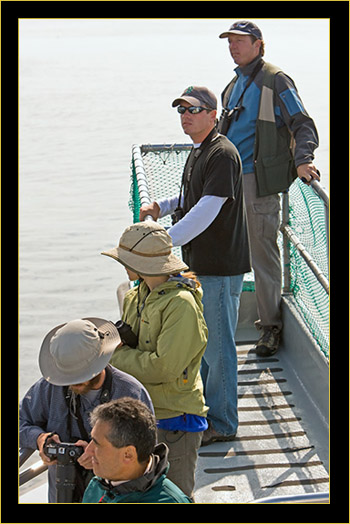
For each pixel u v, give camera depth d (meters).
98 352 3.24
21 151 34.47
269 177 5.64
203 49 94.94
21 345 14.22
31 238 21.28
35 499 4.24
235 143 5.76
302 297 5.82
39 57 94.94
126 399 2.75
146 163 6.54
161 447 2.83
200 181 4.66
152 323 3.71
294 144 5.63
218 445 4.94
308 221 5.48
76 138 37.53
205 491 4.51
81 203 24.86
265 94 5.59
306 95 39.59
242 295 6.30
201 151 4.68
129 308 3.92
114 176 29.02
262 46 5.70
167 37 125.62
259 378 5.67
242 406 5.34
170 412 3.73
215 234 4.66
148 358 3.67
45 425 3.41
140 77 64.94
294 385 5.56
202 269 4.73
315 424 5.11
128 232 3.79
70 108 48.75
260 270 5.85
